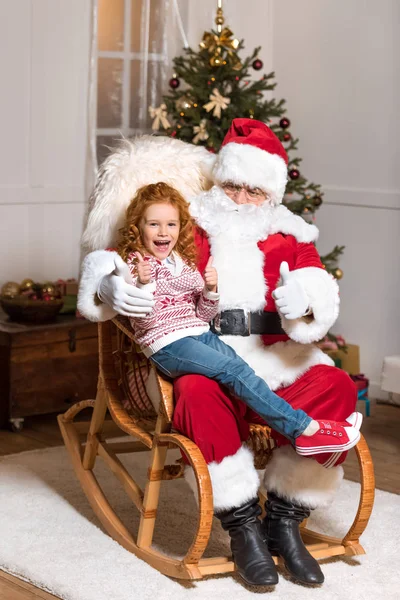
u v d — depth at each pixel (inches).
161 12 182.5
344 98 185.2
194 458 90.2
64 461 135.6
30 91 171.5
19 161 171.6
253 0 196.9
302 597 91.9
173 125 177.3
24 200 173.2
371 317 184.1
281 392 100.3
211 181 113.2
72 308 165.9
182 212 101.6
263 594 92.3
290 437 91.0
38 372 154.0
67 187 178.7
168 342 96.5
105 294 95.3
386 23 176.2
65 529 109.3
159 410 96.6
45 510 115.3
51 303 156.7
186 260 101.2
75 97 177.6
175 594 91.7
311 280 98.4
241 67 174.1
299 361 101.4
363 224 183.5
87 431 121.6
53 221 177.9
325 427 90.6
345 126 185.3
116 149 112.2
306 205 176.1
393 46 175.5
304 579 93.3
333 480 97.5
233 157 106.7
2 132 168.7
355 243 185.5
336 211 188.1
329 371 99.0
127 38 180.7
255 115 173.9
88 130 178.5
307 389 98.0
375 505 120.3
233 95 172.4
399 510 118.6
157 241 99.0
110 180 107.3
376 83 179.2
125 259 99.4
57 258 179.6
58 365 156.6
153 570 97.6
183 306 99.3
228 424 92.5
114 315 100.1
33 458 136.6
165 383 96.9
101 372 111.0
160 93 184.7
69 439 117.7
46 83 173.3
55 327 154.8
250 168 106.2
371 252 182.5
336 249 181.5
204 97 168.6
